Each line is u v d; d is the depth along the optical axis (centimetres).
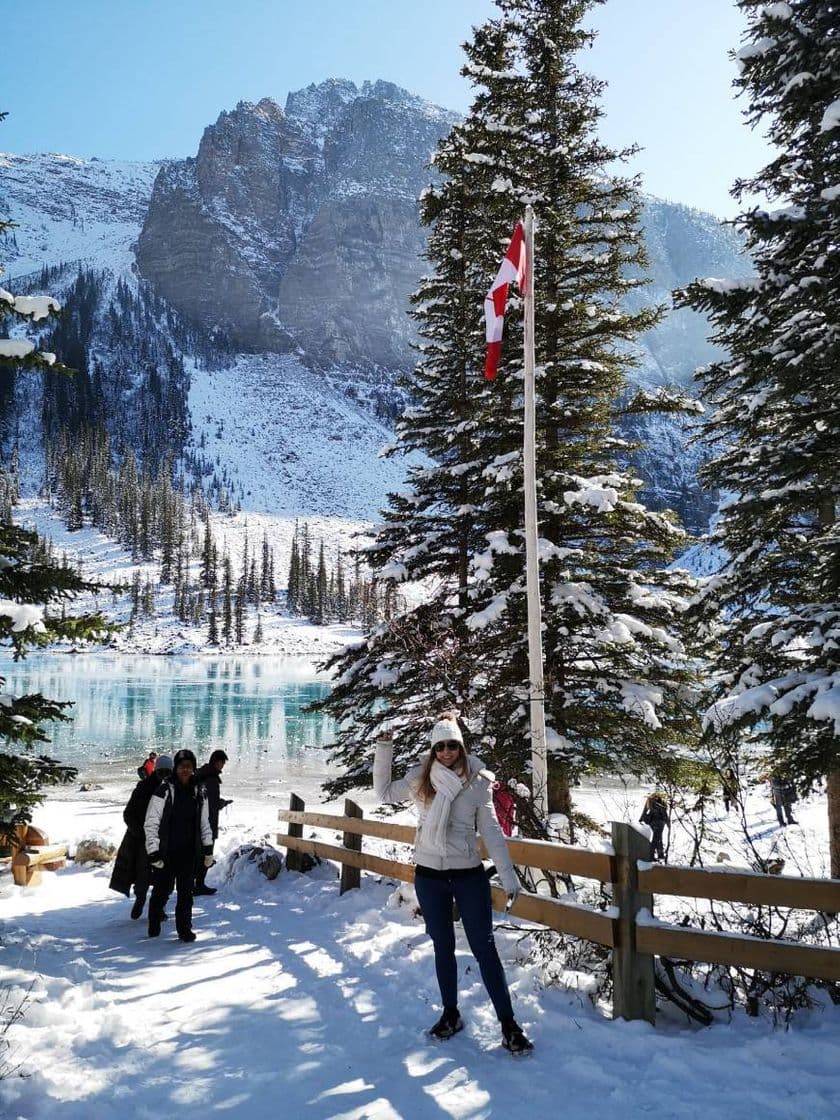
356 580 16212
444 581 1421
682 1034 423
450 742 445
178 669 9419
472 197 1383
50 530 18488
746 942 397
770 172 1052
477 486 1359
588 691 1226
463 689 1166
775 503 963
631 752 1160
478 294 1389
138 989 551
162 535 17862
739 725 835
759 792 2223
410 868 685
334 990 522
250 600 16000
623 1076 377
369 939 647
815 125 940
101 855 1220
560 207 1320
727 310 916
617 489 1226
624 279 1328
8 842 712
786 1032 405
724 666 1075
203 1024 471
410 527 1389
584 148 1316
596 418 1282
